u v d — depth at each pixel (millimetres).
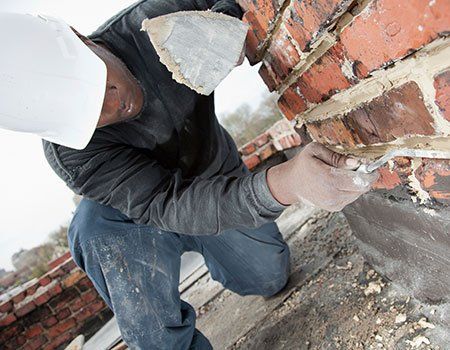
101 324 3461
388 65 518
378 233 984
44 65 836
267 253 1553
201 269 2932
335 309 1145
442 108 477
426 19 407
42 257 10305
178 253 1497
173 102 1233
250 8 792
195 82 809
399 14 439
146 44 1153
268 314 1458
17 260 10617
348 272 1271
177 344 1316
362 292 1112
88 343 3023
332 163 683
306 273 1526
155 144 1265
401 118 581
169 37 746
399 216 810
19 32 834
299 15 615
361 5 505
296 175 713
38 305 3340
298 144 2961
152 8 1168
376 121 657
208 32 754
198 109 1339
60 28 892
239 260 1579
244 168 1773
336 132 849
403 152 626
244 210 839
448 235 667
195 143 1386
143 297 1302
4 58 812
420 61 466
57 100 849
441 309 829
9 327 3324
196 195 949
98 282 1364
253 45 888
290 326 1257
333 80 688
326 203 694
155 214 1039
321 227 1921
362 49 545
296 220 2428
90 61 888
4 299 3643
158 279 1344
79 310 3436
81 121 885
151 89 1177
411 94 518
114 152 1122
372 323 972
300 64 760
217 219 899
